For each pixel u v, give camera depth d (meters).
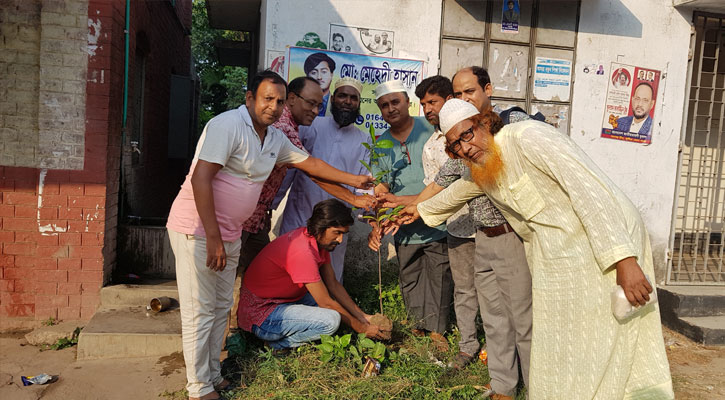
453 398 3.34
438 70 5.56
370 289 4.77
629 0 5.87
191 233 2.95
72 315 4.55
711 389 3.96
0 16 4.34
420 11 5.46
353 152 4.27
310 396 3.09
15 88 4.40
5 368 3.81
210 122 2.90
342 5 5.30
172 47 9.20
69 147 4.46
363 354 3.56
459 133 2.63
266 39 5.20
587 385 2.49
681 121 6.11
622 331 2.45
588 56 5.84
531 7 5.70
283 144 3.38
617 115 5.95
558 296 2.56
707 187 6.40
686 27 6.03
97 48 4.45
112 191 4.78
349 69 5.36
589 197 2.36
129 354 3.92
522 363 3.18
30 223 4.46
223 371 3.55
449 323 4.41
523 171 2.60
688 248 7.19
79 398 3.30
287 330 3.58
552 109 5.83
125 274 5.04
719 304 5.43
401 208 3.75
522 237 2.91
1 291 4.47
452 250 3.82
